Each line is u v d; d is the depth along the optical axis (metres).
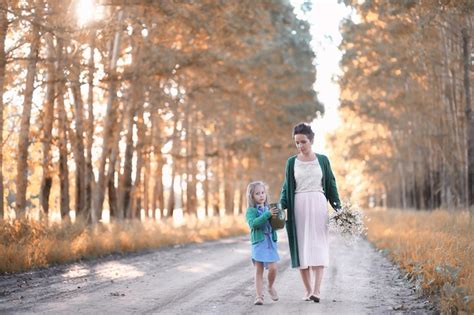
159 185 42.88
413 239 15.61
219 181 50.41
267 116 37.09
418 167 47.84
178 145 38.56
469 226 16.33
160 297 8.95
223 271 12.66
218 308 7.99
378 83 33.69
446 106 30.41
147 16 19.88
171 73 23.30
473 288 7.57
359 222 8.34
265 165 51.03
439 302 8.15
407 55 27.55
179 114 36.56
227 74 27.34
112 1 18.25
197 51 24.02
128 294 9.27
